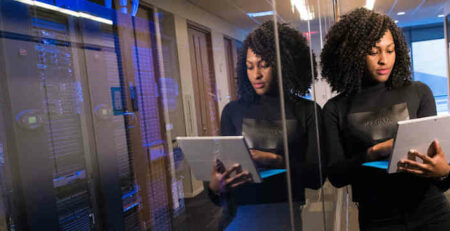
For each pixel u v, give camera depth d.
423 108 1.19
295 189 0.71
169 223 0.37
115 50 0.34
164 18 0.33
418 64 9.45
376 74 1.15
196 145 0.36
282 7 0.67
